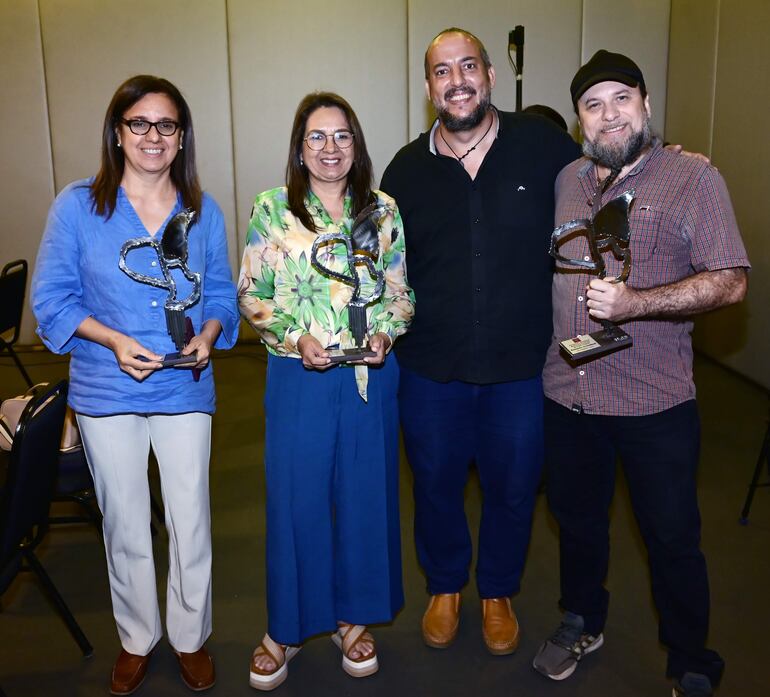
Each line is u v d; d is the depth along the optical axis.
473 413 2.53
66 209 2.16
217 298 2.37
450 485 2.57
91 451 2.26
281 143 6.75
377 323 2.30
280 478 2.32
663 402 2.12
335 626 2.45
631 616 2.77
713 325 6.21
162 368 2.18
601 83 2.02
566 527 2.40
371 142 6.74
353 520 2.38
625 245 2.00
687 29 6.39
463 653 2.61
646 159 2.06
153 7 6.52
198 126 6.68
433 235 2.42
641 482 2.17
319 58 6.64
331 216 2.27
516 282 2.39
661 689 2.40
